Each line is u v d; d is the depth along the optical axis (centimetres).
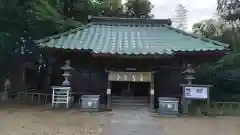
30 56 1934
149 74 1363
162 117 1147
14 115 1103
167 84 1488
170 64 1463
